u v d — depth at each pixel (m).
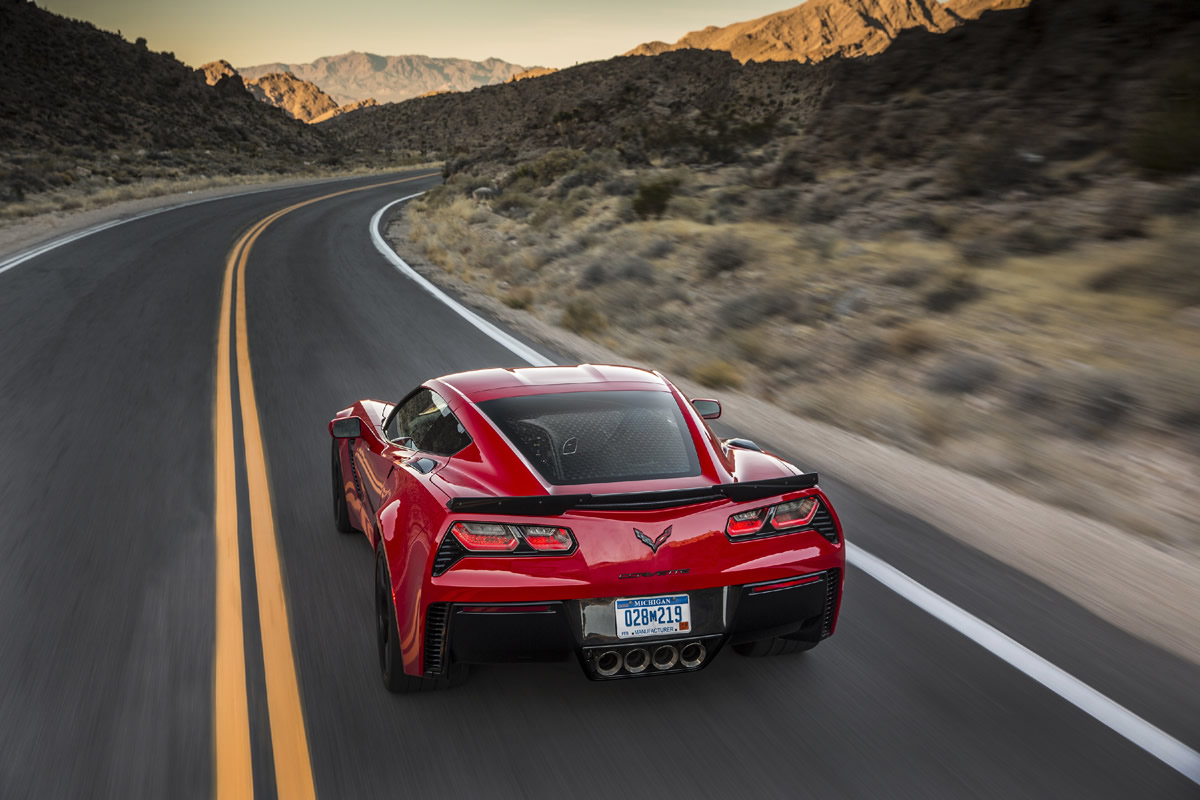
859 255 21.50
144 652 4.60
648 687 4.31
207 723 3.95
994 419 10.16
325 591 5.36
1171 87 23.62
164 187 49.00
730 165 45.31
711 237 25.05
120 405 10.02
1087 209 22.39
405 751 3.74
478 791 3.47
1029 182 25.84
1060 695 4.25
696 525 3.77
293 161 81.75
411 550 3.90
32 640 4.73
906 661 4.57
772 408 10.58
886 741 3.84
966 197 26.72
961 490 7.57
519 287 20.17
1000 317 15.25
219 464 7.91
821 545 4.07
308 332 14.52
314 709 4.07
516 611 3.68
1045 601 5.36
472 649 3.75
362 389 10.79
